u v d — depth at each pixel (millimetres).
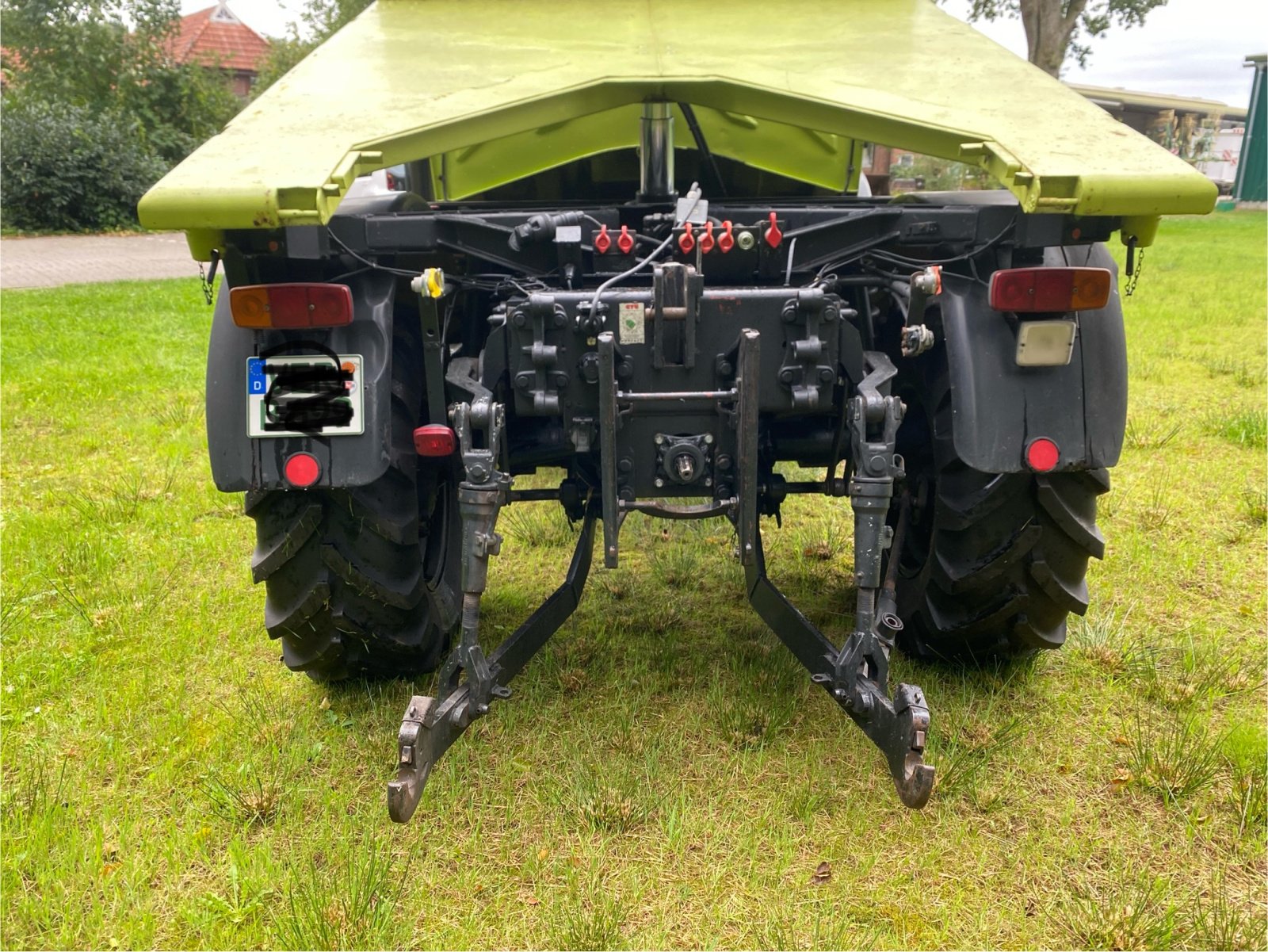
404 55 2617
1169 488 4461
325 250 2107
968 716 2684
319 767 2545
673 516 2207
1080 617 3250
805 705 2781
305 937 1959
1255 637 3168
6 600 3459
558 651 3121
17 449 5250
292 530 2393
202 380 6867
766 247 2340
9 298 10828
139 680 2957
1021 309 2104
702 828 2285
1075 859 2189
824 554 3838
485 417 2086
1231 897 2074
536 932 1998
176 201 1855
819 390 2246
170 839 2248
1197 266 12172
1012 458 2203
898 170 24188
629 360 2201
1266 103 28062
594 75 2369
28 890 2119
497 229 2350
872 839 2250
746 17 2936
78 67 28484
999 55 2545
